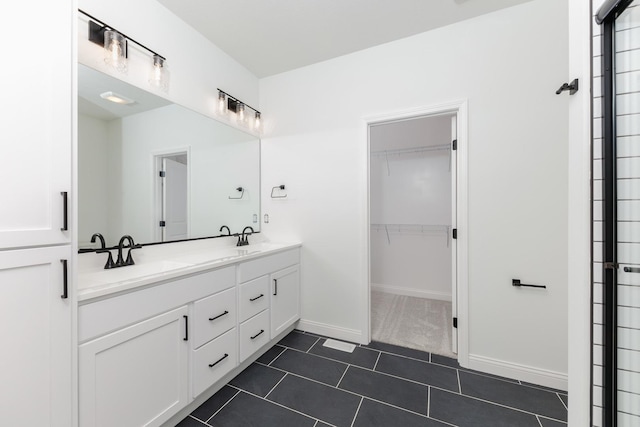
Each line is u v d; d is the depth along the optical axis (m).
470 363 1.87
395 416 1.43
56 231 0.93
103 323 1.06
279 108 2.61
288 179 2.57
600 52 0.85
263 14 1.84
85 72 1.39
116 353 1.10
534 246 1.72
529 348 1.73
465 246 1.87
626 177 0.82
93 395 1.03
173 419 1.38
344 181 2.32
